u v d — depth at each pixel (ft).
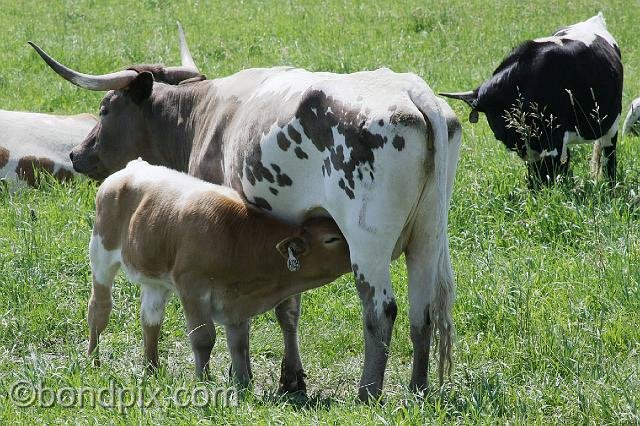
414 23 94.63
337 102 33.19
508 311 39.55
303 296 43.45
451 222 48.98
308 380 38.40
